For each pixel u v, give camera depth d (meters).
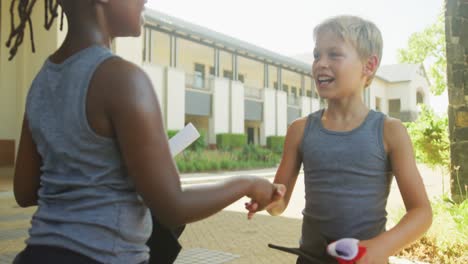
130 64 0.94
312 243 1.47
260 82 36.09
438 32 24.81
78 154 0.93
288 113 34.69
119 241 0.94
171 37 24.53
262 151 26.03
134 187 0.98
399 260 4.13
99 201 0.93
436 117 7.91
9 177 14.56
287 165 1.67
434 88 25.20
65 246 0.91
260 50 31.62
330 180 1.50
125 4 1.02
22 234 5.98
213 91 26.98
